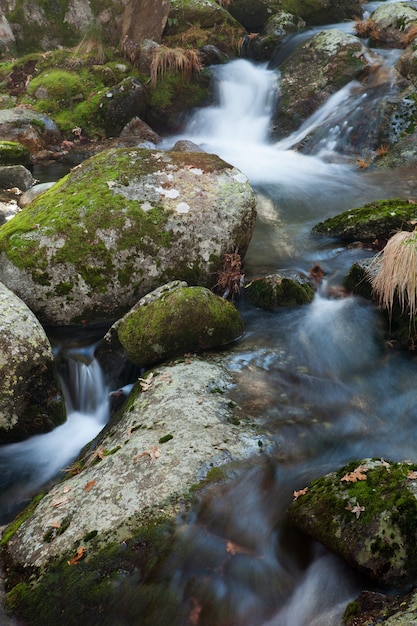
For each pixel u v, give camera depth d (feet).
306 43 37.78
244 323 16.42
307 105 34.60
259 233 22.61
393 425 12.19
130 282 16.71
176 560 8.82
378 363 14.43
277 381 13.53
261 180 28.07
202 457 10.44
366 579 8.34
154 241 16.74
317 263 19.52
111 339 15.24
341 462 11.05
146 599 8.39
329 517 8.92
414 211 19.84
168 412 11.84
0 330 13.21
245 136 35.55
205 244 17.17
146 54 38.06
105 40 40.63
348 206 24.54
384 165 28.66
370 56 34.68
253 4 43.52
